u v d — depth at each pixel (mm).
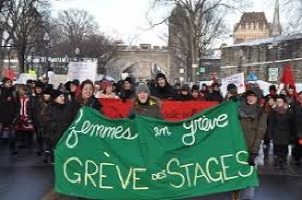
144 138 8023
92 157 7996
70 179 7996
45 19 48781
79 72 19781
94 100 9688
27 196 9859
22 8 35656
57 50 71312
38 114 14797
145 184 8016
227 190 8164
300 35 43938
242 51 62156
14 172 12438
